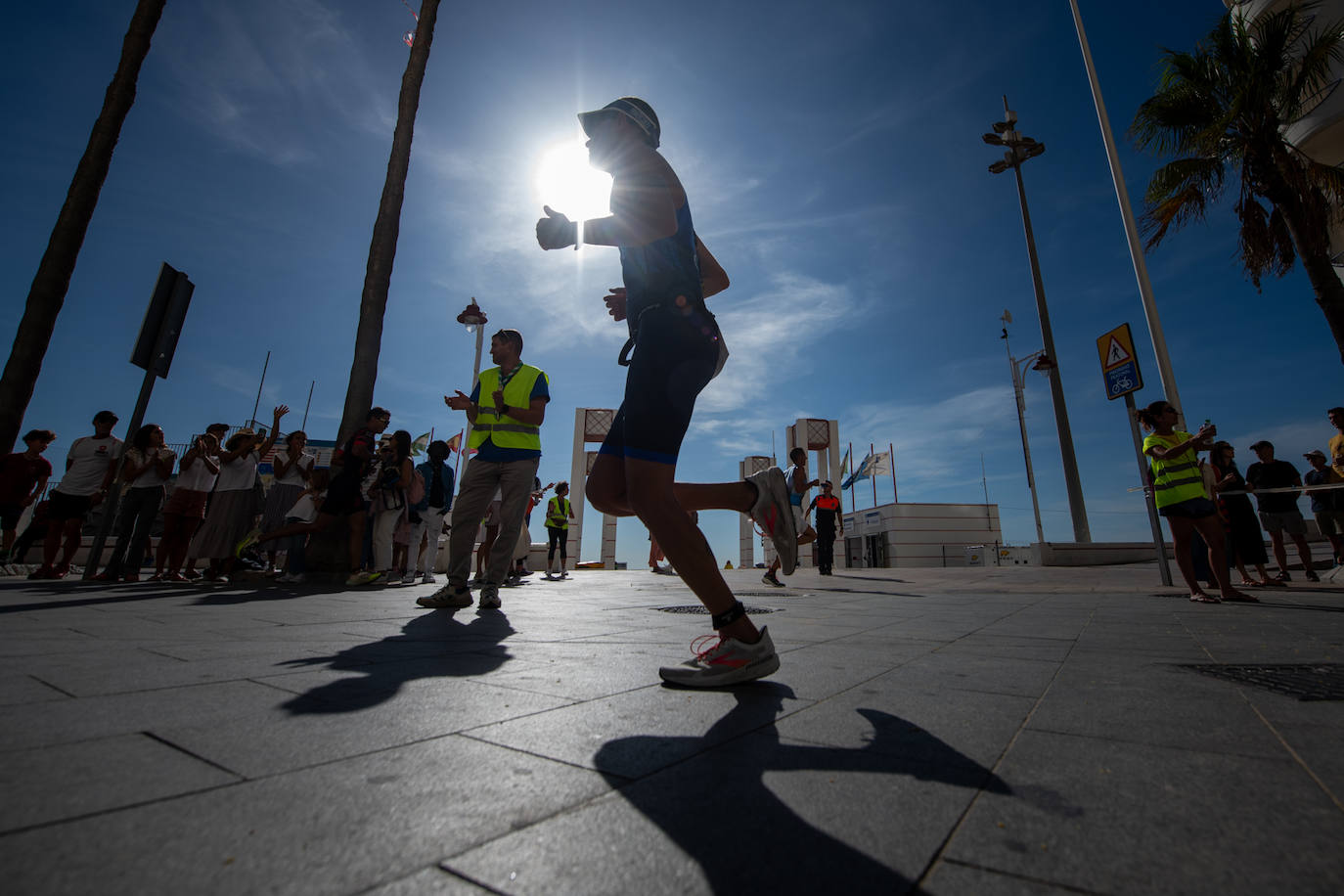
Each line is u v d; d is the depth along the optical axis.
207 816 0.90
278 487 8.19
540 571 16.11
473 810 0.95
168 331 6.73
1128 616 4.20
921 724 1.48
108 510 6.37
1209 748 1.29
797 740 1.34
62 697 1.54
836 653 2.60
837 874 0.77
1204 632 3.31
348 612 3.84
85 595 4.70
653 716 1.52
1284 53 10.20
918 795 1.04
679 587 8.16
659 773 1.13
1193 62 10.44
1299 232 10.02
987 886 0.74
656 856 0.82
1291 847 0.84
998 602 5.61
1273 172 10.15
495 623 3.52
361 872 0.76
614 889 0.73
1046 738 1.37
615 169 2.02
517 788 1.04
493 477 4.52
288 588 6.00
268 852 0.80
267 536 6.51
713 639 2.85
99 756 1.12
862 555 33.16
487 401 4.55
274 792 0.99
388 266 7.43
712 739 1.35
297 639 2.66
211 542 6.50
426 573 8.52
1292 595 5.95
